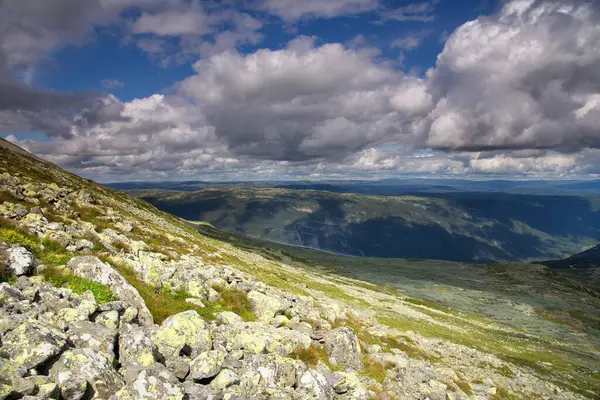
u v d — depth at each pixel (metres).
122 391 9.42
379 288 168.88
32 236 21.80
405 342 41.50
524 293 196.00
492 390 34.03
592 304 176.12
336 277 184.25
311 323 28.92
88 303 13.68
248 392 12.45
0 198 39.97
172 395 9.93
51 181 83.81
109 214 59.84
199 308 20.86
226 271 34.88
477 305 163.62
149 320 16.19
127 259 24.45
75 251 22.62
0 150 97.00
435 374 27.67
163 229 84.75
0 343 9.45
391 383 22.47
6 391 7.59
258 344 16.83
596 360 85.56
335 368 21.03
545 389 43.47
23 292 12.96
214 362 12.88
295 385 15.05
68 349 10.29
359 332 35.56
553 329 129.38
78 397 8.80
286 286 65.00
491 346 71.81
